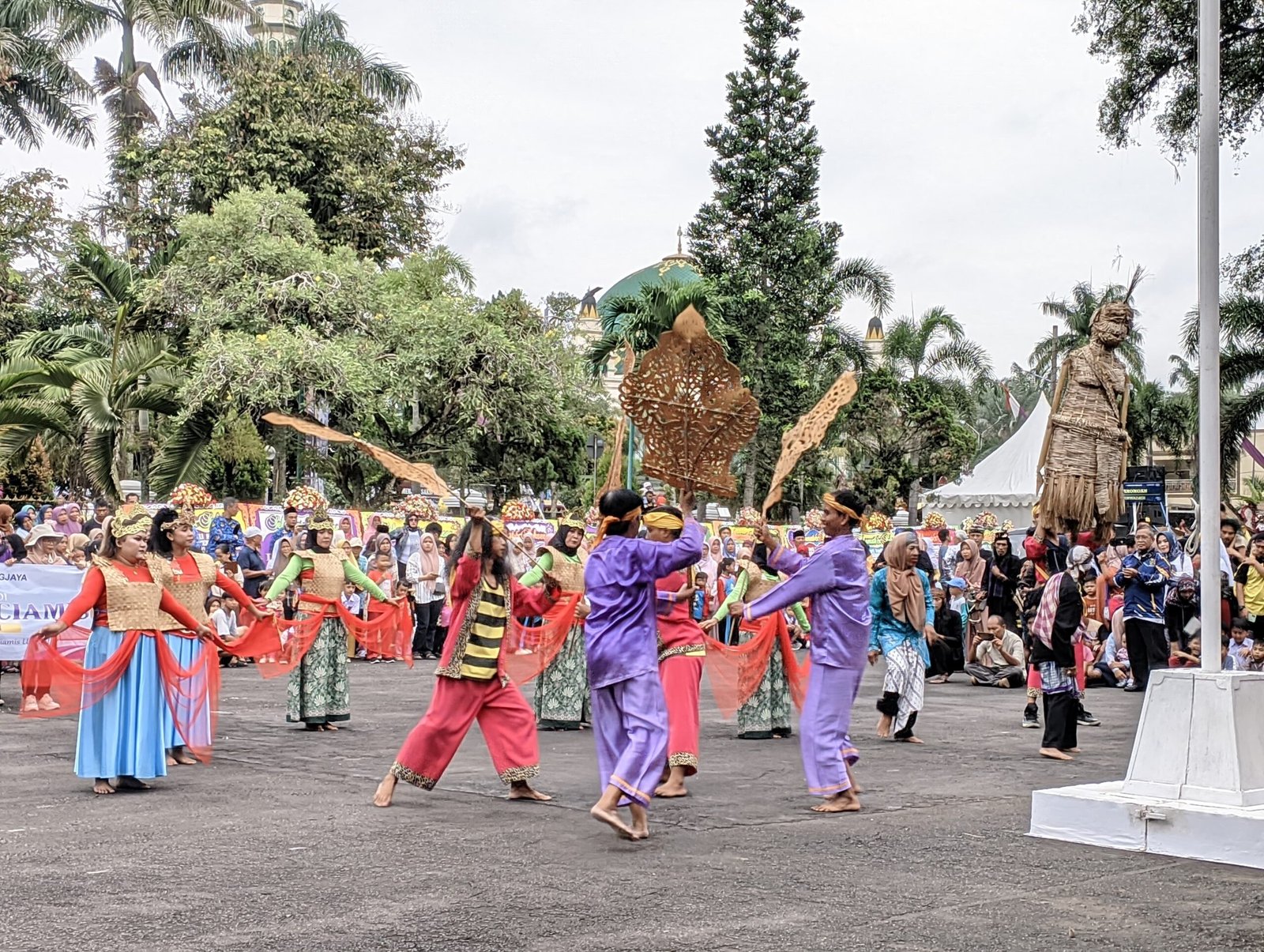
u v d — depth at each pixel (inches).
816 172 1566.2
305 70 1464.1
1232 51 920.9
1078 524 523.2
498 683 321.7
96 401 1001.5
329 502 1233.4
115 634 333.4
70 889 230.1
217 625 673.6
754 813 314.0
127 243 1425.9
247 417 1058.7
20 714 450.0
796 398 1555.1
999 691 640.4
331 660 456.1
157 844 268.5
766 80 1563.7
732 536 840.3
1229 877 251.8
